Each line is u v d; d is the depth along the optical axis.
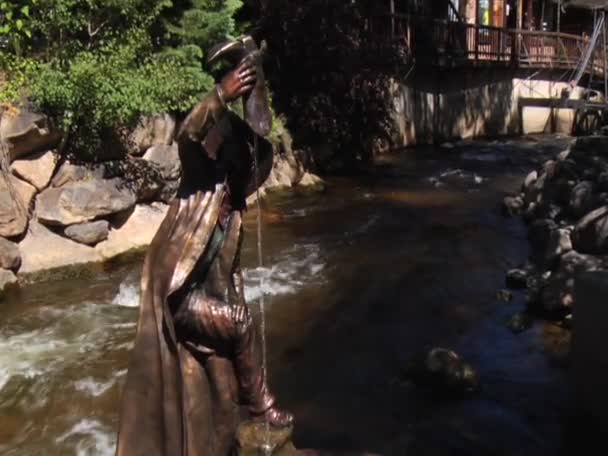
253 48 2.80
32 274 9.90
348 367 7.21
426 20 23.55
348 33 18.62
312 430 5.95
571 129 28.88
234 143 2.97
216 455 3.02
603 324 5.54
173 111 12.73
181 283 2.78
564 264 8.88
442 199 15.58
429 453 5.58
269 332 8.14
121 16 11.62
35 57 10.90
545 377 6.86
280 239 12.28
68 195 10.47
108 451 5.80
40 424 6.23
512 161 20.88
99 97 10.56
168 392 2.71
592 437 5.73
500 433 5.89
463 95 26.27
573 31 35.88
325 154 18.52
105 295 9.48
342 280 10.05
